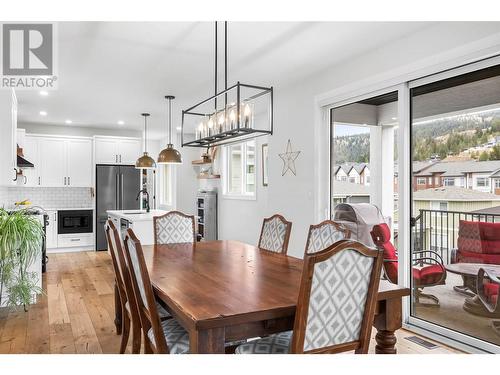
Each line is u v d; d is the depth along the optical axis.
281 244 3.30
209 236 7.76
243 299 1.81
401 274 3.33
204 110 6.08
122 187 7.64
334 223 2.87
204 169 8.45
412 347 2.87
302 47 3.45
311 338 1.63
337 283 1.65
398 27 3.04
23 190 7.15
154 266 2.56
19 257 3.64
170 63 3.85
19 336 3.08
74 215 7.31
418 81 3.21
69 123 7.30
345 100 3.96
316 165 4.29
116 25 2.96
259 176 6.35
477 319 2.79
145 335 2.15
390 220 3.78
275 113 5.01
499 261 2.66
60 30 3.04
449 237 2.99
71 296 4.25
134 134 8.23
